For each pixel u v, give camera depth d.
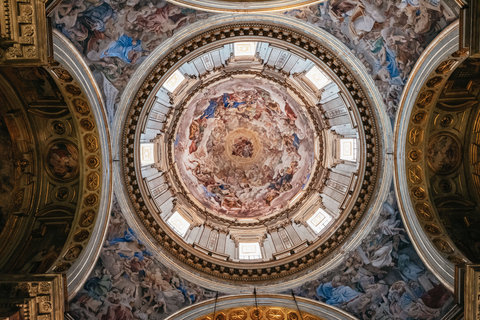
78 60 13.88
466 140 17.55
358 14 14.51
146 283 16.78
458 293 13.87
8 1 11.15
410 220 16.05
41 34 11.62
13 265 14.58
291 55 18.09
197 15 15.02
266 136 26.52
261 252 20.67
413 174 16.09
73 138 16.08
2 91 15.28
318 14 14.93
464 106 16.80
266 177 26.08
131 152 17.16
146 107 17.06
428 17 13.41
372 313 16.41
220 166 26.58
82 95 14.41
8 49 11.56
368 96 16.34
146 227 17.77
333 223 18.94
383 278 16.55
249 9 14.95
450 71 13.93
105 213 16.05
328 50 16.00
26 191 16.44
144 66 15.77
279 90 23.41
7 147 16.34
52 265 13.91
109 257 16.09
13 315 11.64
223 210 25.06
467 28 12.06
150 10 14.43
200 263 18.30
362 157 17.62
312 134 23.42
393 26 14.34
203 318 16.91
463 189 17.66
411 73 14.79
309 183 23.02
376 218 17.16
